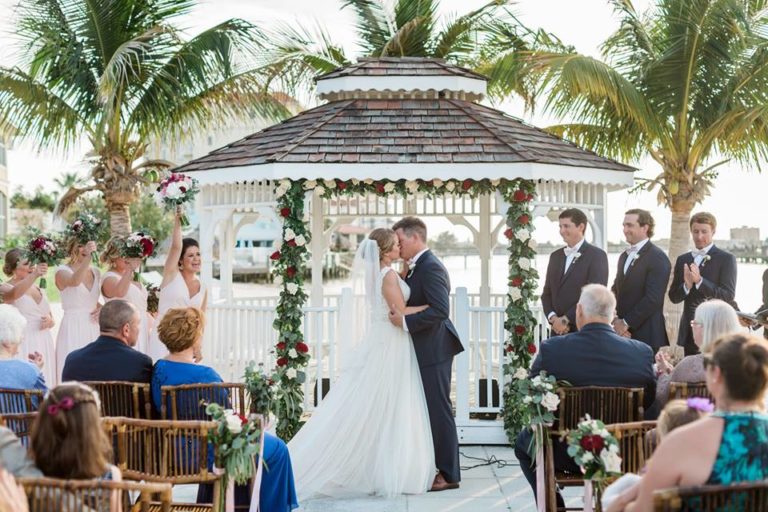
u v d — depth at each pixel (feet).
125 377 14.19
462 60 43.39
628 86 31.71
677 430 8.34
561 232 21.76
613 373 14.07
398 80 26.63
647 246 21.20
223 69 36.29
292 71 40.70
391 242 19.01
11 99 34.73
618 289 21.48
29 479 8.56
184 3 36.37
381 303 18.83
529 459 15.26
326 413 19.01
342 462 18.48
